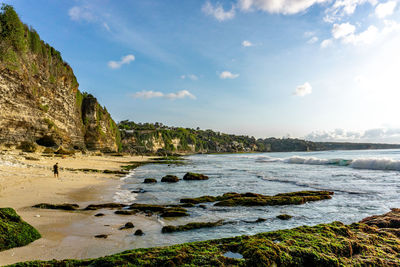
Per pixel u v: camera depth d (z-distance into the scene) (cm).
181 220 1001
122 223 911
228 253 479
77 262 426
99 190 1653
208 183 2206
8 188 1342
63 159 4012
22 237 622
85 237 725
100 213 1014
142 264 406
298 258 455
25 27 4544
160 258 425
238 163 6034
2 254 548
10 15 3803
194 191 1769
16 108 3934
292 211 1164
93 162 4406
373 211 1160
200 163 6438
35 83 4681
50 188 1506
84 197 1370
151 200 1429
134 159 7731
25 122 4172
